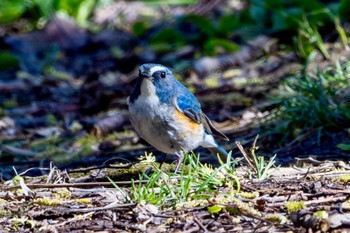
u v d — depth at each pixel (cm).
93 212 778
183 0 2030
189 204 777
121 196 827
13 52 1897
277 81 1423
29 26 2027
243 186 838
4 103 1566
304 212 730
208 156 1087
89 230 734
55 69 1800
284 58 1538
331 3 1605
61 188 881
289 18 1575
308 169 884
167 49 1781
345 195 796
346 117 1110
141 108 917
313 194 801
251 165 912
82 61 1839
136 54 1792
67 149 1248
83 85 1612
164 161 1021
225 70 1577
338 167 932
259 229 714
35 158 1211
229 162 849
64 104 1538
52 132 1364
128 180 934
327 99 1141
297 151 1057
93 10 2070
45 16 2028
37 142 1313
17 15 2039
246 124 1241
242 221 738
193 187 827
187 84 1520
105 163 1059
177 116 922
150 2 2075
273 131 1125
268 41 1627
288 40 1608
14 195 862
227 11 1883
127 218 760
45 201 816
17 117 1473
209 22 1730
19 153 1243
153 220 746
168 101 916
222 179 841
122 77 1684
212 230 717
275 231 708
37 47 1911
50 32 1945
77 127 1384
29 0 2044
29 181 946
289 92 1259
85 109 1489
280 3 1584
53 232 733
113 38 1922
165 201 782
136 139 1247
